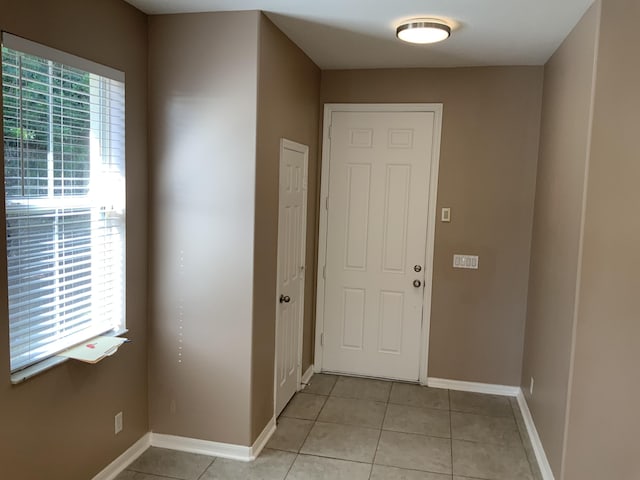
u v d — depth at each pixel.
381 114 4.17
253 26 2.82
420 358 4.29
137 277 2.99
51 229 2.37
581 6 2.56
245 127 2.88
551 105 3.47
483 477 2.98
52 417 2.39
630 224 2.41
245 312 2.98
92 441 2.68
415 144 4.13
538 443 3.21
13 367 2.18
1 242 2.06
